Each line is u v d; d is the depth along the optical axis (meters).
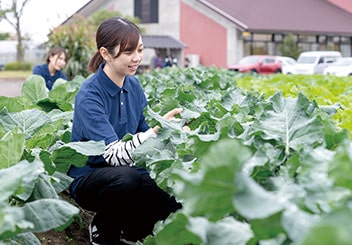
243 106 4.50
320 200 1.86
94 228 4.54
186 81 8.16
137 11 53.34
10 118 4.38
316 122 2.98
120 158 4.14
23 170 2.51
